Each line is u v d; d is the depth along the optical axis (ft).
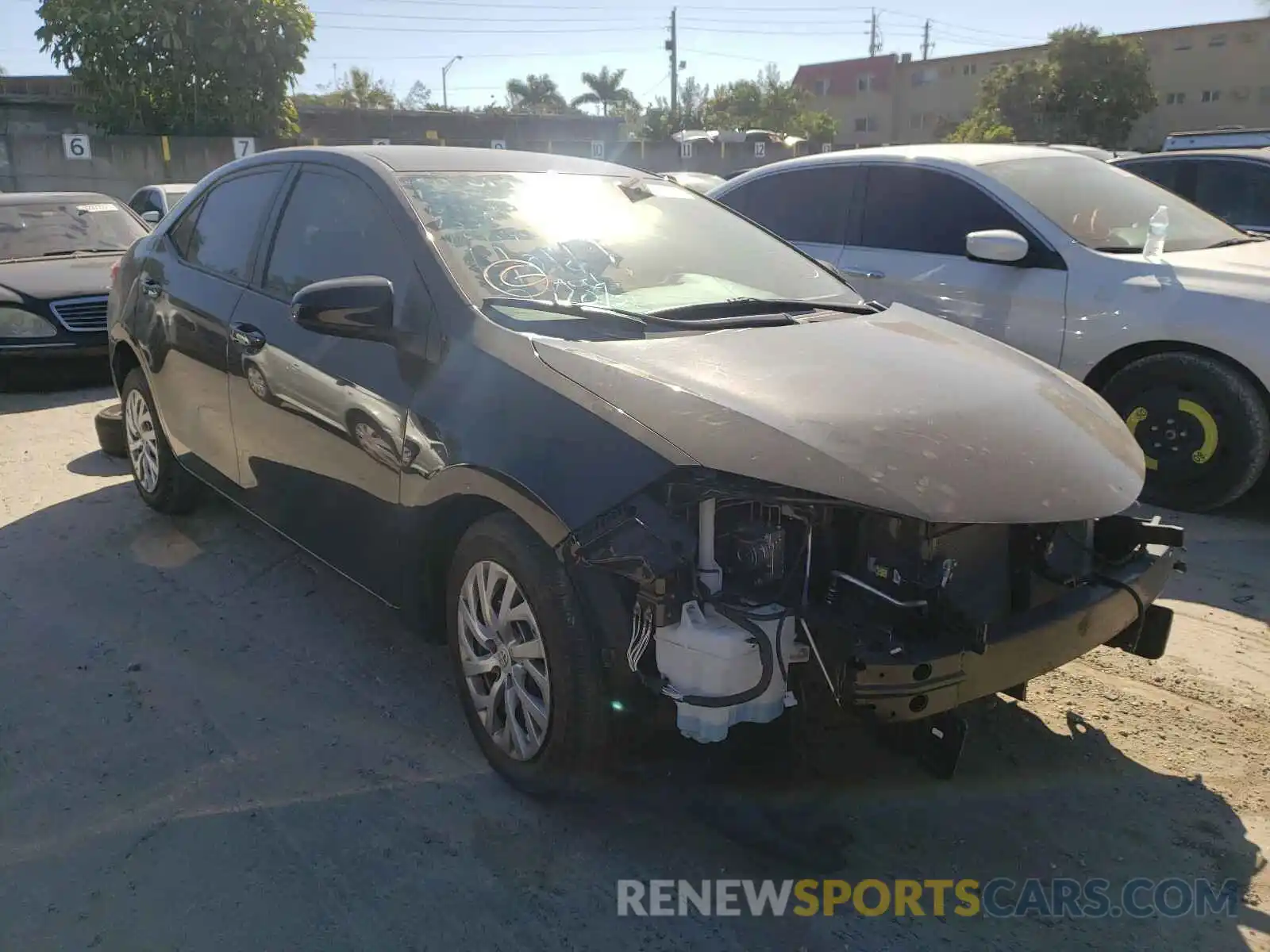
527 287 10.35
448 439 9.25
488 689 9.67
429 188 11.28
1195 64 160.56
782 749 9.57
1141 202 19.34
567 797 9.09
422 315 10.08
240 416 12.71
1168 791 9.61
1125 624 9.32
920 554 8.00
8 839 8.83
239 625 12.75
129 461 18.72
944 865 8.65
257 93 63.26
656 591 7.74
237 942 7.71
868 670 7.48
